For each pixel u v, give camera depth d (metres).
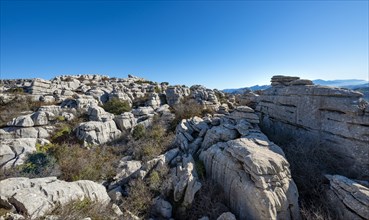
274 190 7.54
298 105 12.64
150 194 9.92
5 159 13.40
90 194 8.26
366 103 9.66
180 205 9.22
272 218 6.99
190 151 13.44
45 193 6.84
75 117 21.92
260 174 7.61
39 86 31.77
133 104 31.48
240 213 8.12
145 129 19.28
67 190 7.49
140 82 51.38
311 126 11.62
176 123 20.53
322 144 10.78
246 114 13.67
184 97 33.56
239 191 8.29
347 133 9.84
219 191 9.51
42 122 19.23
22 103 24.81
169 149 15.01
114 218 7.35
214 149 11.17
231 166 9.22
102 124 18.95
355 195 7.09
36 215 5.92
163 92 37.72
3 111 22.47
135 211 8.85
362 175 9.02
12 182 7.12
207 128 15.02
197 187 9.36
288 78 16.08
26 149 14.51
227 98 38.91
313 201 8.47
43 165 12.77
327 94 11.00
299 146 10.89
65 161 13.33
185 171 10.35
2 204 6.16
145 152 14.61
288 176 8.30
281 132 13.87
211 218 8.31
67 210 6.49
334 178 8.22
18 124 17.88
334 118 10.53
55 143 17.03
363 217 6.66
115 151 16.30
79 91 35.00
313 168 9.55
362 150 9.29
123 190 10.87
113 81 48.72
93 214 6.93
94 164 13.54
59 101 27.48
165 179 10.77
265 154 8.61
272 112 15.29
